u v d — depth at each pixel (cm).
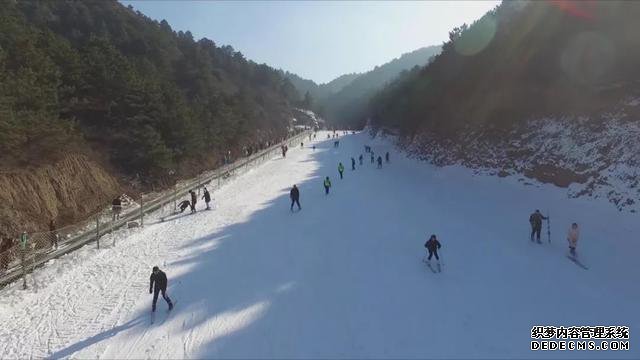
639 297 1312
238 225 2341
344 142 8006
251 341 1164
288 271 1639
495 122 3400
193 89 7850
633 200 1892
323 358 1071
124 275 1659
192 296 1456
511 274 1527
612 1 2620
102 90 3528
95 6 9512
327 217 2427
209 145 4716
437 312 1274
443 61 5281
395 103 7381
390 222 2272
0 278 1595
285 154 5644
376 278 1538
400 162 4719
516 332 1149
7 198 2030
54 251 1903
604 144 2273
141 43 7706
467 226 2139
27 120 2272
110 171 3066
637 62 2398
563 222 2020
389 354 1074
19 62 2766
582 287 1399
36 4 8100
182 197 3141
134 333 1234
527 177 2675
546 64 3066
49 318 1338
